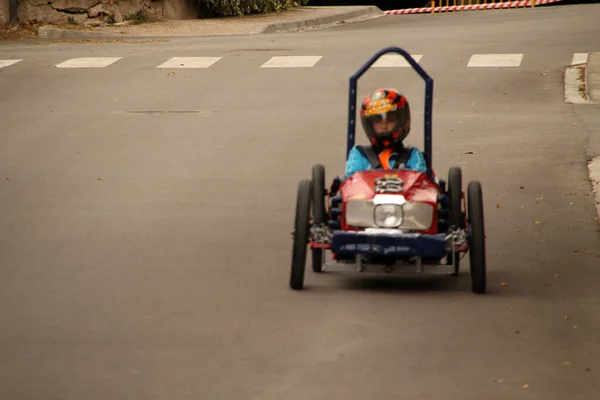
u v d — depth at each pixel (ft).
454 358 29.53
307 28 138.51
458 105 74.28
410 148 37.96
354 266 36.01
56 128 69.10
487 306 34.27
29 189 53.72
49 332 32.17
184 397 26.96
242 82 84.89
